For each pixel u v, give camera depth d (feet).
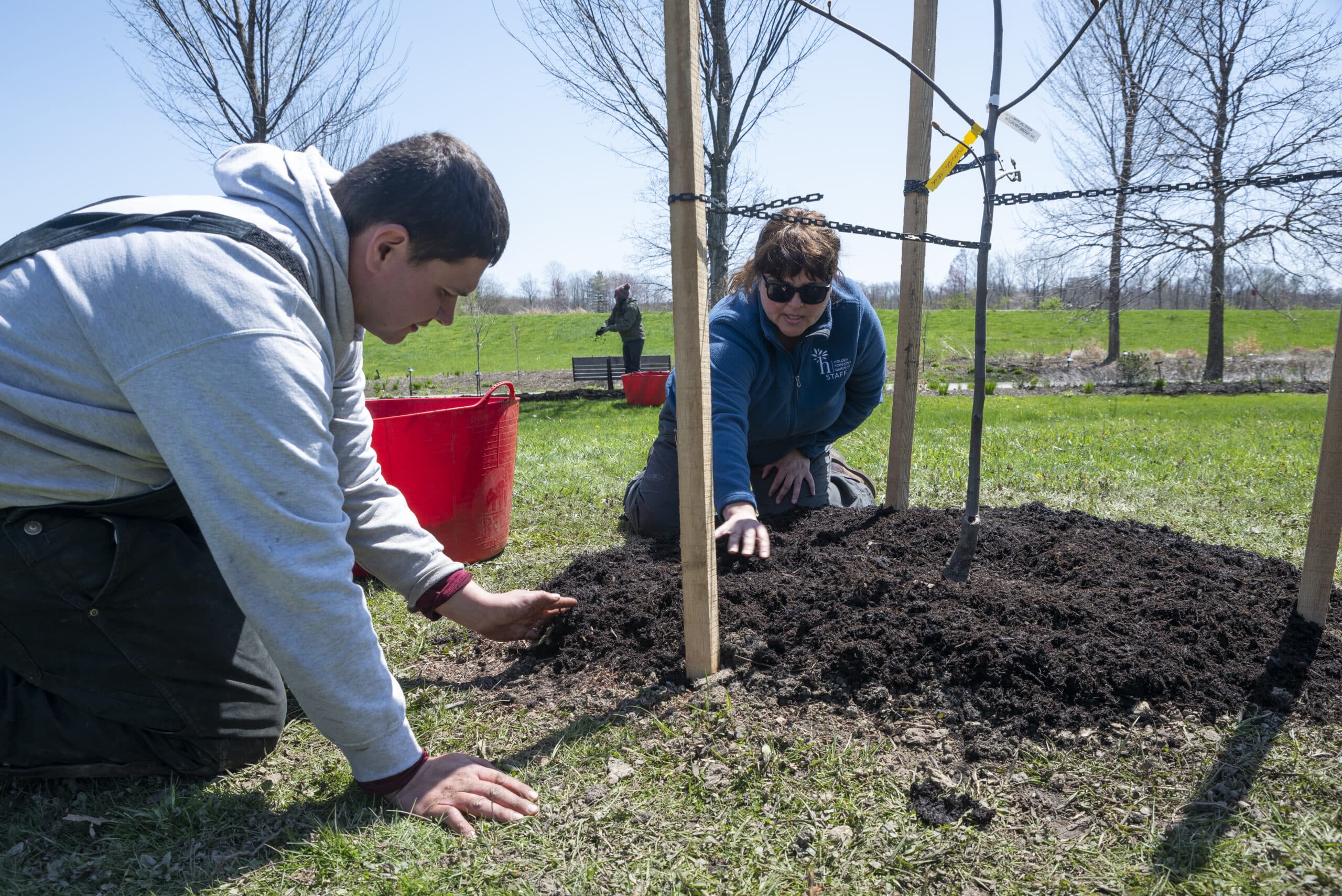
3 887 4.95
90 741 5.73
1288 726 6.14
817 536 9.70
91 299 4.74
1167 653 6.79
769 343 10.11
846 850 5.17
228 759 6.14
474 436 11.17
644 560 9.43
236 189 5.48
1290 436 24.67
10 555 5.21
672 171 5.95
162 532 5.62
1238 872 4.81
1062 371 79.77
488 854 5.17
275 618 4.89
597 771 6.04
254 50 39.52
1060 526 10.38
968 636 6.88
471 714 7.02
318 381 5.08
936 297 183.42
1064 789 5.65
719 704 6.70
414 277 5.54
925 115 9.34
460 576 7.09
